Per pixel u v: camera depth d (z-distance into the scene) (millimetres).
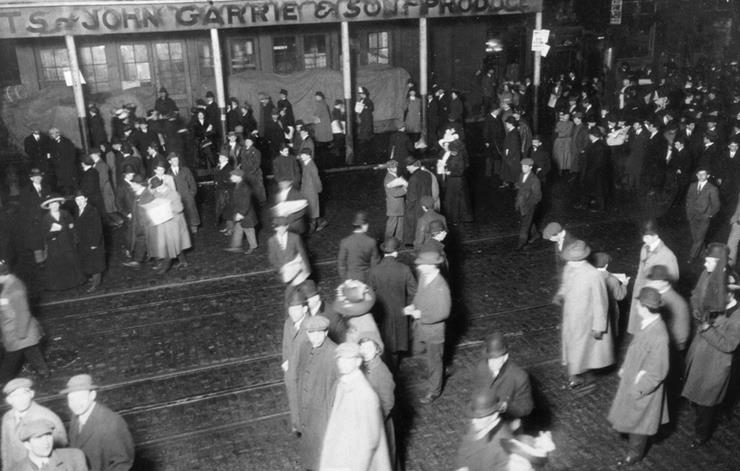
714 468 7711
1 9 17000
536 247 14406
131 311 11891
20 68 22844
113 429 6305
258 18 19250
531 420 8609
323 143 23875
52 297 12523
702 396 7766
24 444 5863
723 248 7590
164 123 19453
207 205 17719
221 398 9305
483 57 28750
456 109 24719
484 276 13016
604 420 8602
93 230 12648
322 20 19781
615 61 32312
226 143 19672
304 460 7398
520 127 19062
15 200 18188
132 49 23984
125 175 14312
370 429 6309
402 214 14195
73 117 21812
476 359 10109
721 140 16656
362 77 25109
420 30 21406
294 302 7250
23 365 10328
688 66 32906
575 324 8781
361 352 6770
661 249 9266
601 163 16281
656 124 19172
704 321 7676
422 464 7871
